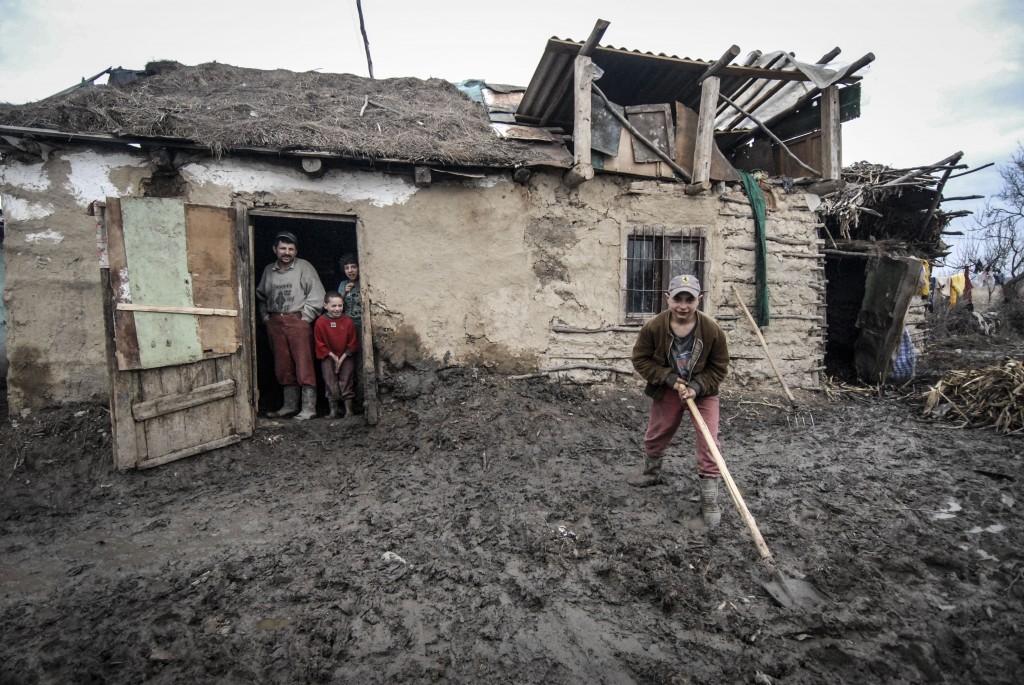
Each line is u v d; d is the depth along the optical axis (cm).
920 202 916
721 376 360
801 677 230
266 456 490
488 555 327
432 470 455
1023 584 296
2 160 506
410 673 233
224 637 254
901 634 258
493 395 579
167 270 463
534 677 231
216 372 494
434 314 596
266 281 580
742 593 289
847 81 641
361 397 635
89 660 239
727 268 676
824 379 744
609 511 381
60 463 456
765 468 467
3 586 299
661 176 648
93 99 545
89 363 519
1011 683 231
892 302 755
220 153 520
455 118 652
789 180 710
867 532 354
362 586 296
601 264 640
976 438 546
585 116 585
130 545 346
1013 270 1938
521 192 616
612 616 271
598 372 641
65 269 515
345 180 571
